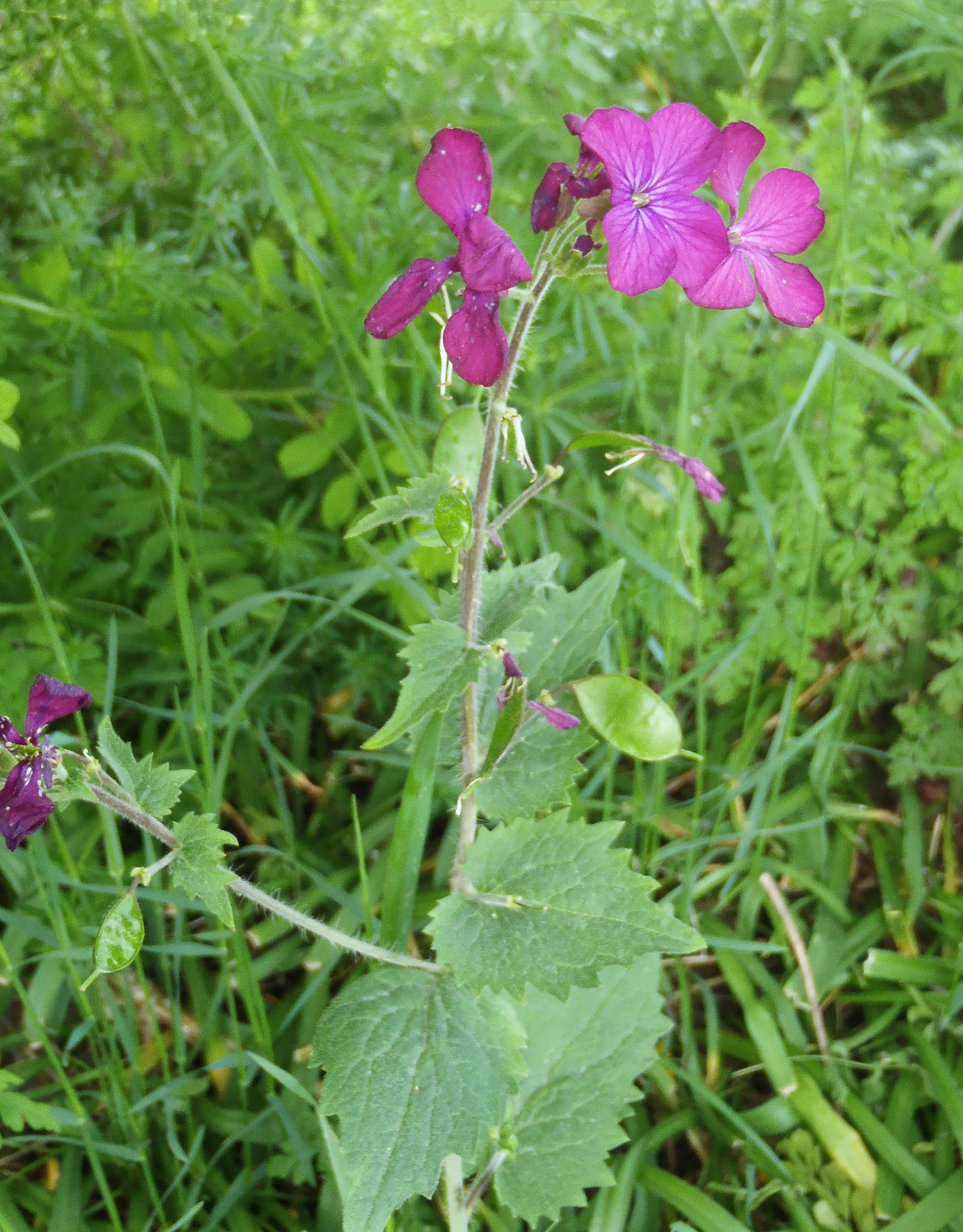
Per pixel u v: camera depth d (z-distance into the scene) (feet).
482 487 0.64
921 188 1.22
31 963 0.96
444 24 1.10
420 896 1.02
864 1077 0.97
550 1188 0.80
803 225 0.62
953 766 1.04
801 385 1.12
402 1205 0.76
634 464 1.09
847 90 1.10
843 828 1.07
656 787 1.01
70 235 1.03
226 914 0.63
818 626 1.09
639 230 0.55
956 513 1.05
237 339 1.17
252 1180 0.87
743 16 1.23
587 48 1.20
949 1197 0.85
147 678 1.04
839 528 1.12
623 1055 0.85
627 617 1.10
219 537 1.10
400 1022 0.72
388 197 1.12
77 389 1.01
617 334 1.16
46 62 1.10
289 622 1.11
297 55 1.03
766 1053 0.93
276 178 0.87
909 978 0.95
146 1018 0.97
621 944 0.69
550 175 0.57
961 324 1.06
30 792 0.58
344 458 1.07
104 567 1.07
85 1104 0.91
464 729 0.74
